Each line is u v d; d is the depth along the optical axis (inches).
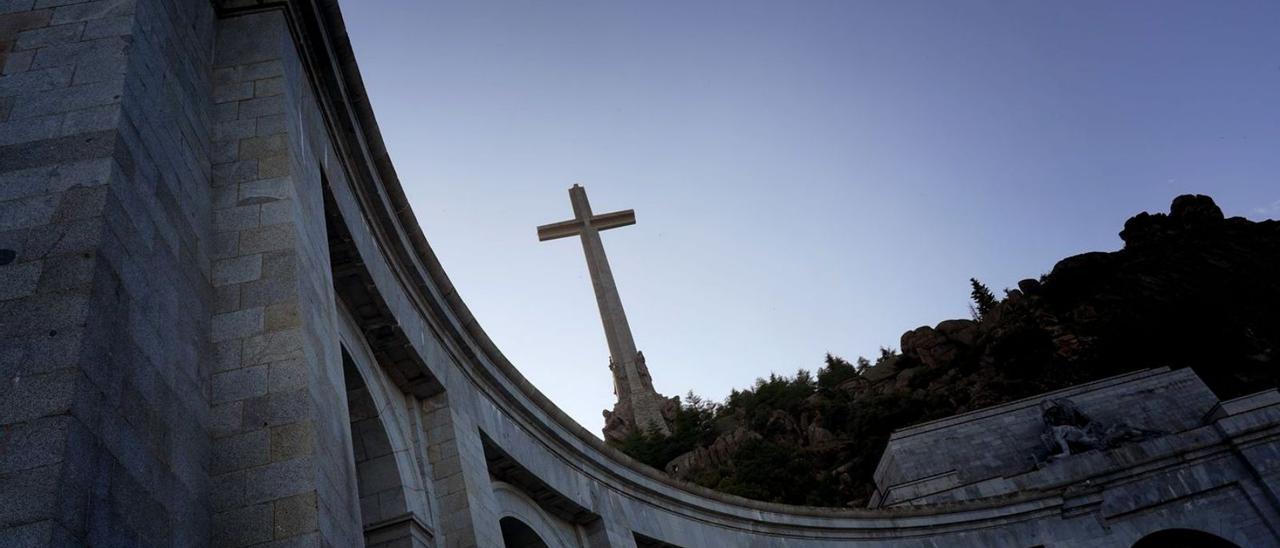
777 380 3363.7
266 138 394.3
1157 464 1348.4
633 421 3110.2
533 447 741.9
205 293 338.6
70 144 290.2
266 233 362.6
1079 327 2593.5
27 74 312.3
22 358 236.7
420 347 593.3
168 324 298.4
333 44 492.4
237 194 374.9
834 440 2618.1
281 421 311.0
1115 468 1347.2
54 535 205.9
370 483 526.3
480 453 631.8
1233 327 2395.4
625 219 3019.2
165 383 284.2
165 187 326.0
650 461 2817.4
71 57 318.7
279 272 350.3
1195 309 2459.4
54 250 261.6
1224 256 2642.7
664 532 906.7
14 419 224.4
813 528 1129.4
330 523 302.2
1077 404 1536.7
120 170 290.4
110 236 272.1
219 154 388.2
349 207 517.3
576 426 819.4
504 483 695.1
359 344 551.2
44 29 328.8
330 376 358.6
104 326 254.7
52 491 212.1
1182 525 1295.5
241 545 284.5
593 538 793.6
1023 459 1475.1
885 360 3307.1
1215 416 1482.5
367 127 541.6
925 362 2866.6
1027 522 1268.5
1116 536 1274.6
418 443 587.2
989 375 2608.3
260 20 440.8
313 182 430.9
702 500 992.9
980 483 1375.5
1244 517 1302.9
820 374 3604.8
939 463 1481.3
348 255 510.6
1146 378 1572.3
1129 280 2640.3
